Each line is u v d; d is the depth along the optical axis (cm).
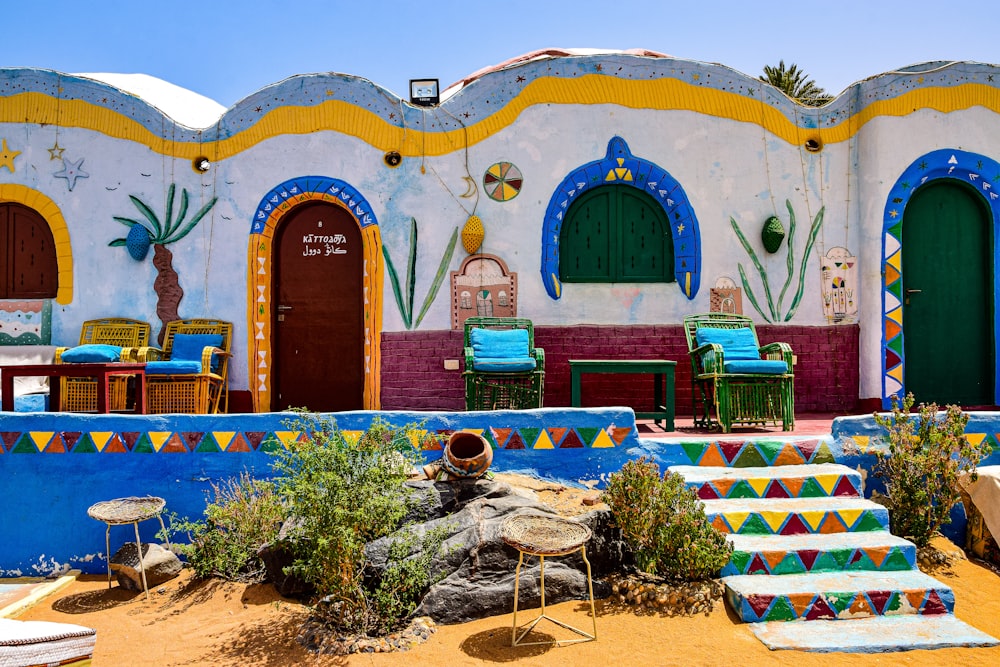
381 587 462
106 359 738
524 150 877
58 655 314
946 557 549
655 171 874
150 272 895
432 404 867
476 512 513
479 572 479
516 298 871
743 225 882
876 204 861
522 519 476
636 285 880
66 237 898
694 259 876
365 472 475
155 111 898
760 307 878
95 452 609
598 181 880
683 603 469
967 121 866
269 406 889
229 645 448
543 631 442
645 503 500
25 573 604
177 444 605
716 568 481
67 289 898
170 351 877
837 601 455
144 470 605
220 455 602
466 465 539
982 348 880
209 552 558
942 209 880
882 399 855
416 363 872
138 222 897
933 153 862
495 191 875
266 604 505
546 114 877
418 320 874
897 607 459
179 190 896
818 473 570
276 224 903
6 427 615
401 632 445
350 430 595
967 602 482
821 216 883
